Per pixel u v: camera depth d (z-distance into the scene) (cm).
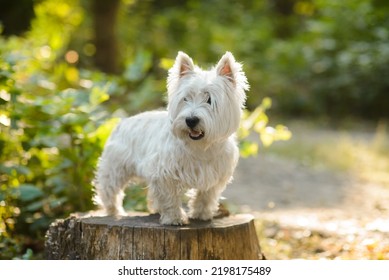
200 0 2870
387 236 861
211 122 542
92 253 595
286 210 1042
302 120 2150
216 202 610
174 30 2503
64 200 757
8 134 791
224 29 2481
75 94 842
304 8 2936
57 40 1412
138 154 599
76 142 771
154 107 1548
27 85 945
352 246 811
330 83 2219
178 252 567
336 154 1524
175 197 580
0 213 736
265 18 2792
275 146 1625
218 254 580
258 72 2223
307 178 1307
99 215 637
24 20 1927
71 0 2216
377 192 1195
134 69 1010
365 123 2141
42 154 827
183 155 556
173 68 572
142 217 625
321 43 2330
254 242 622
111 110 965
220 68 565
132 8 2483
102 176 629
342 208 1064
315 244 844
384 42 2234
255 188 1195
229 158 573
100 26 1995
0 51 805
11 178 781
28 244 778
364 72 2184
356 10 2330
